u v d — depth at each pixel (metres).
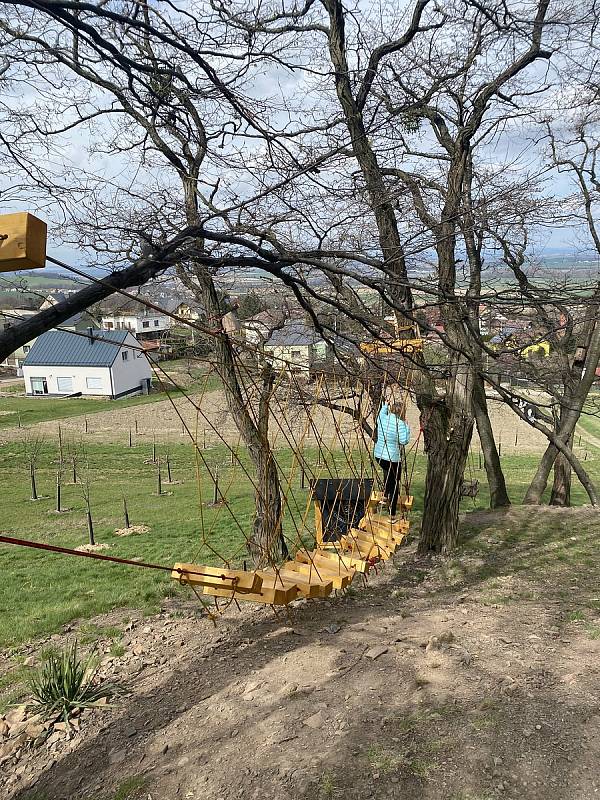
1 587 10.49
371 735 3.73
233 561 11.12
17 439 31.42
